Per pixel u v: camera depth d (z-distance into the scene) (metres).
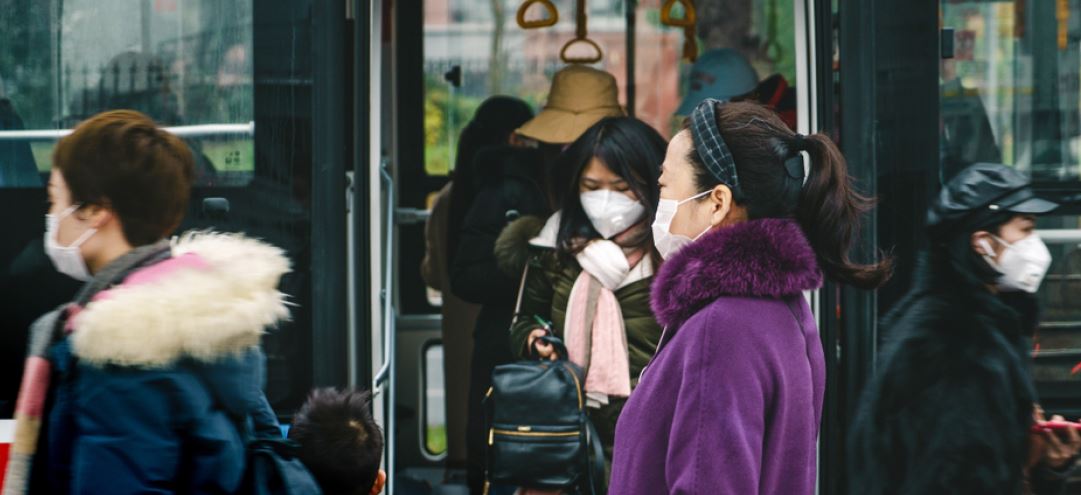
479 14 10.52
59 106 6.38
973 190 5.37
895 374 5.32
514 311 8.54
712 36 10.12
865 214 6.40
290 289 6.36
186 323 3.86
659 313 4.46
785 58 10.09
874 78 6.43
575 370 7.17
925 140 6.46
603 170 7.19
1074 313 6.56
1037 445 6.09
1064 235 6.57
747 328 4.20
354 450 4.93
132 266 4.14
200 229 6.34
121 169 4.11
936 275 5.40
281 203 6.36
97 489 3.79
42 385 4.00
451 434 10.24
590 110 8.62
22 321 6.30
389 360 7.04
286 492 4.27
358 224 6.53
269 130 6.36
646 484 4.34
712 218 4.48
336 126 6.34
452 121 10.68
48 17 6.36
